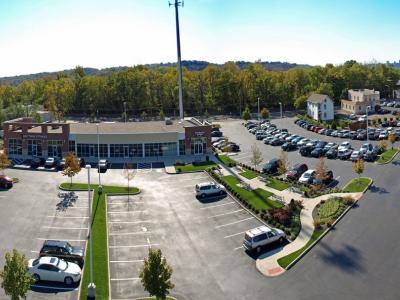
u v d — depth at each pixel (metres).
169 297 31.23
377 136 88.56
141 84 141.50
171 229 43.81
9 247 39.41
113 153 76.00
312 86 151.62
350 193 52.22
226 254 38.16
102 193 54.56
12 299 27.75
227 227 44.12
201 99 147.75
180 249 39.28
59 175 63.69
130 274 34.78
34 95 167.38
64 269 33.28
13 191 55.62
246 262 36.59
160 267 28.53
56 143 76.00
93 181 60.44
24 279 28.03
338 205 47.47
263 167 65.44
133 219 46.47
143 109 143.25
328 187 55.66
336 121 111.56
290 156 75.81
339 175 61.31
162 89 144.62
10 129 77.69
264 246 38.62
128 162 72.38
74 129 82.69
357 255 36.97
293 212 46.88
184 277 34.25
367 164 67.00
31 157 76.19
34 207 49.72
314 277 33.75
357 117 120.38
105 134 75.44
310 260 36.47
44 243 36.91
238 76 149.25
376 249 37.84
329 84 144.12
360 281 32.91
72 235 42.16
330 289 31.95
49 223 45.09
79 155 76.38
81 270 35.16
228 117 135.25
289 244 39.44
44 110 138.75
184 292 32.06
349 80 161.88
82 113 146.88
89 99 144.00
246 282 33.34
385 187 54.41
